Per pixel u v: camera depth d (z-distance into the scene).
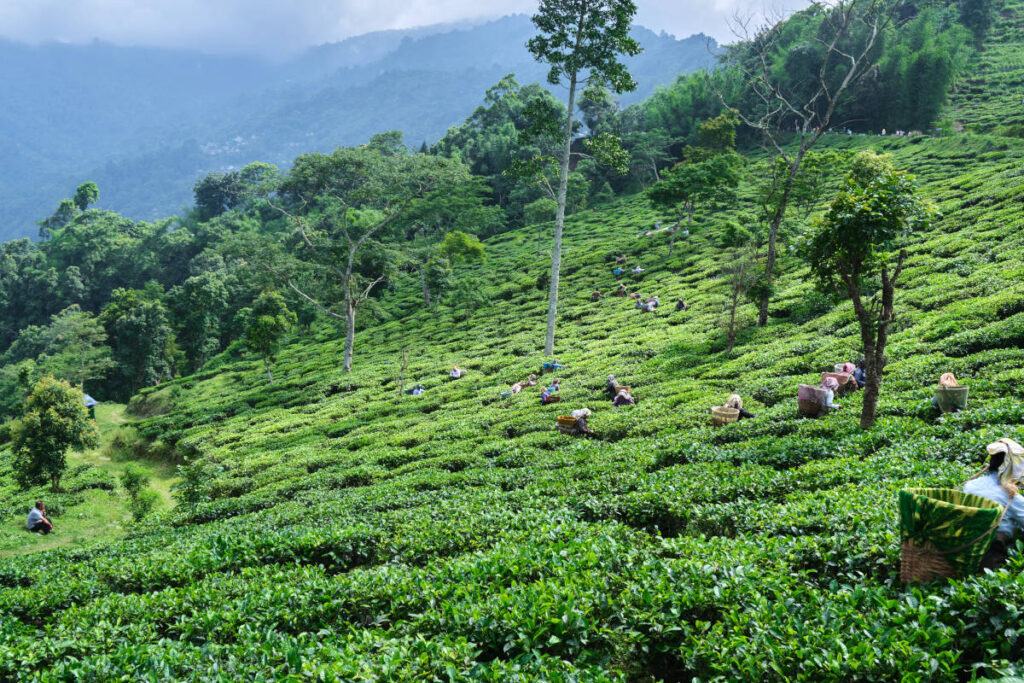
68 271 119.69
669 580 8.21
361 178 52.53
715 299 40.66
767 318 33.12
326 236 58.47
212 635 9.59
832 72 101.81
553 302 40.06
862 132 104.50
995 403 14.80
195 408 52.59
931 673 5.39
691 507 12.65
